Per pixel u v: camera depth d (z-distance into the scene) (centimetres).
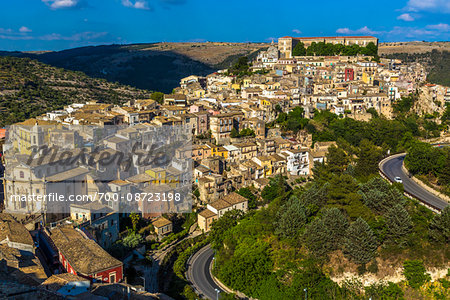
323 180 16662
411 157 16575
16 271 8500
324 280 11494
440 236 11688
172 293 11375
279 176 18738
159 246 14162
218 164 19012
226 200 16762
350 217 12862
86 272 9350
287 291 11331
